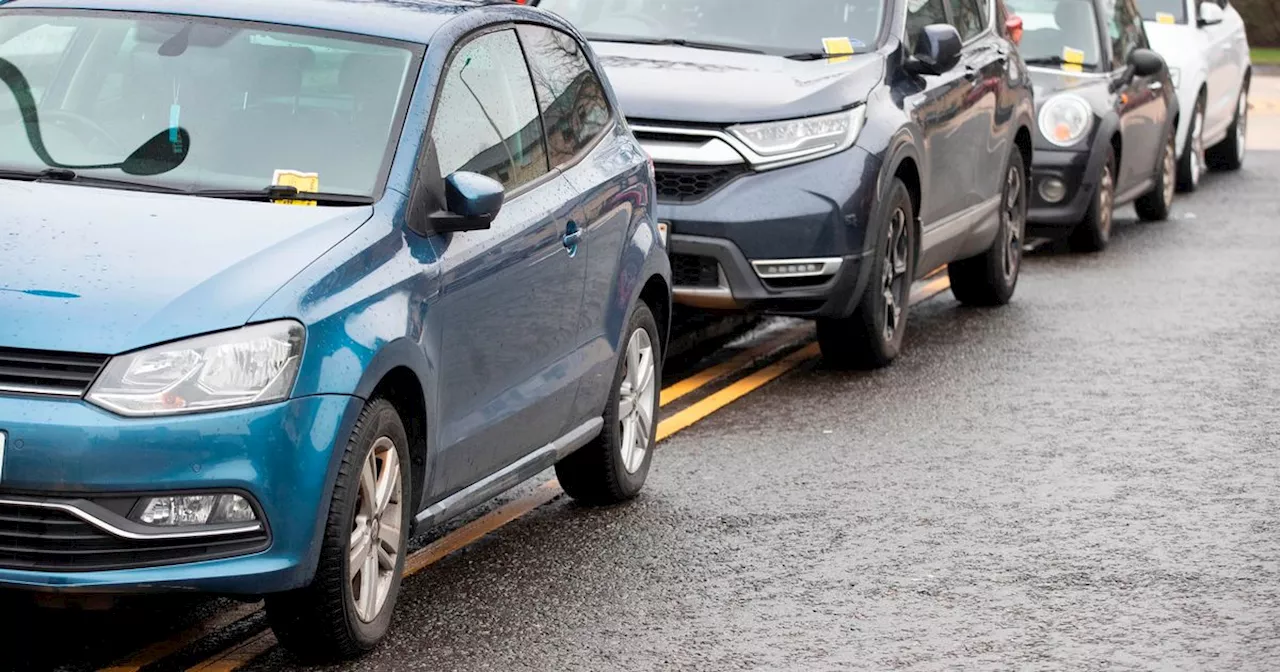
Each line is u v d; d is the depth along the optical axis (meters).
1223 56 47.25
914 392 22.97
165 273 12.16
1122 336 26.80
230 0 15.36
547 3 25.86
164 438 11.62
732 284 22.59
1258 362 24.92
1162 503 17.77
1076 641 13.75
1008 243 29.48
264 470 11.89
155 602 14.34
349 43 14.72
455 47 15.03
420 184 13.80
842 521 17.09
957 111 25.86
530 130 15.83
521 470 15.41
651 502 17.77
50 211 12.97
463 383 14.05
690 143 22.59
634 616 14.30
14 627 13.64
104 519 11.62
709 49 24.64
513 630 13.91
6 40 15.05
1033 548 16.23
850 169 22.72
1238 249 35.84
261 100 14.33
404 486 13.38
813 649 13.55
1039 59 35.75
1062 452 19.84
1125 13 38.94
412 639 13.64
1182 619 14.27
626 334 17.20
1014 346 26.05
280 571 12.05
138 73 14.61
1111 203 35.75
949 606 14.59
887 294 24.06
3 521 11.72
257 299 12.08
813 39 24.81
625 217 17.12
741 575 15.41
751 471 18.98
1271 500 17.92
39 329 11.66
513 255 14.69
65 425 11.50
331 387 12.22
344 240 12.91
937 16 26.62
